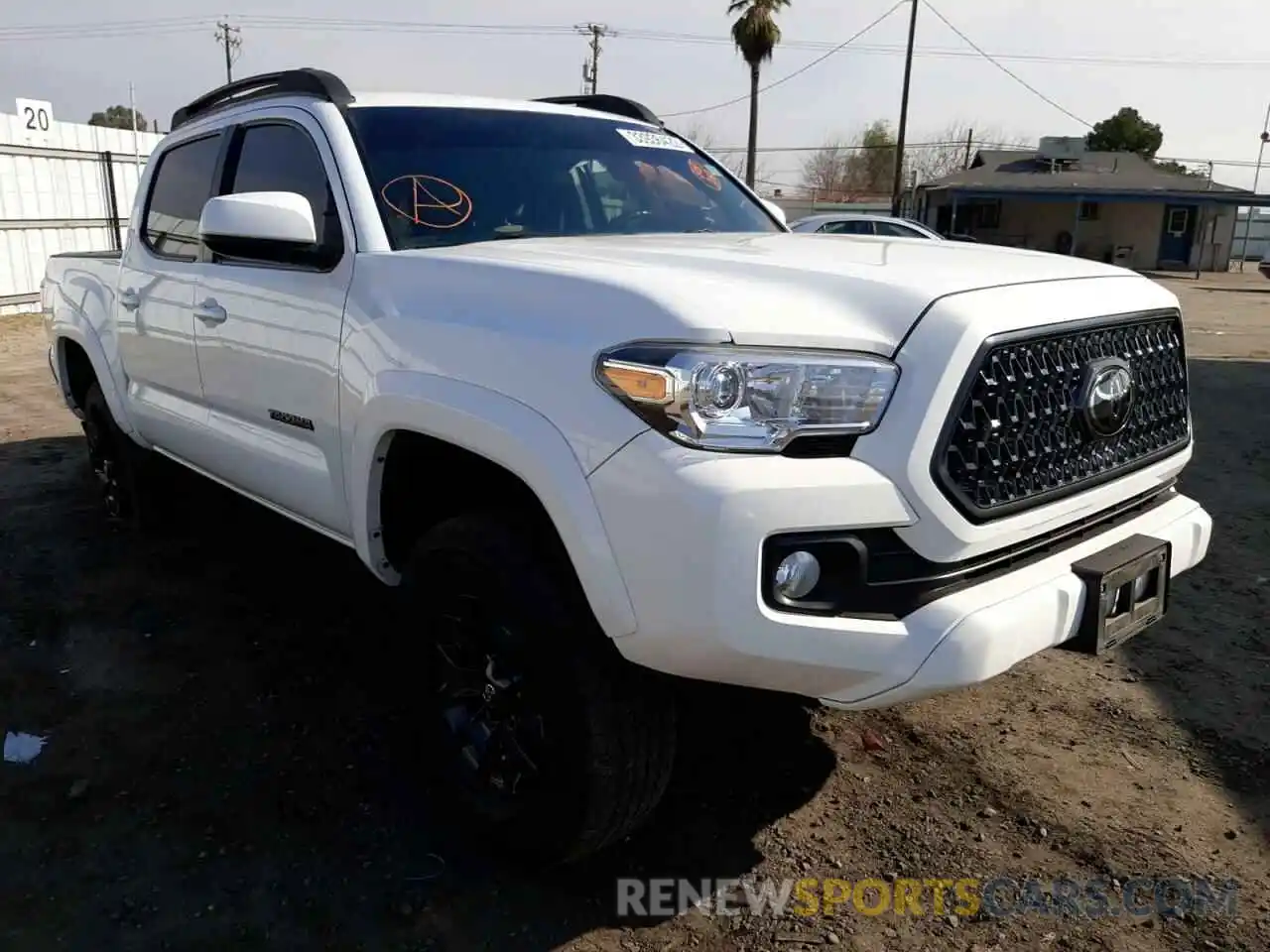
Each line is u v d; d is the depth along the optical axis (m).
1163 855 2.73
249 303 3.37
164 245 4.13
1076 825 2.85
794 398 2.05
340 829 2.80
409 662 2.76
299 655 3.81
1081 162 42.44
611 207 3.55
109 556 4.81
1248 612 4.33
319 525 3.29
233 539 5.06
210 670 3.69
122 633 3.98
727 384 2.03
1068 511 2.40
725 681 2.17
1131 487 2.62
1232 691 3.63
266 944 2.38
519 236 3.21
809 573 2.08
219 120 3.92
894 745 3.27
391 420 2.63
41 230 14.95
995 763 3.16
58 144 15.18
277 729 3.30
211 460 3.90
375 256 2.90
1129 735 3.33
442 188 3.20
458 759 2.70
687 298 2.13
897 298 2.19
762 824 2.86
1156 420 2.74
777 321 2.10
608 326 2.18
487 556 2.42
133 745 3.20
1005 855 2.73
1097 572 2.36
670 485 2.03
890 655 2.10
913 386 2.10
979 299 2.23
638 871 2.66
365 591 4.43
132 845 2.72
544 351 2.26
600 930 2.45
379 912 2.49
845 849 2.76
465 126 3.46
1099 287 2.56
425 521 2.96
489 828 2.61
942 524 2.12
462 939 2.41
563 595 2.34
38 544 4.96
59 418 7.88
